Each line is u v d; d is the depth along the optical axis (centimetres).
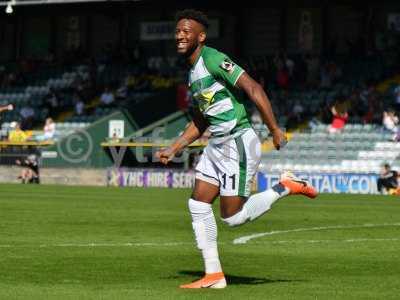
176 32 2427
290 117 10431
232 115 2414
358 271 2844
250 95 2348
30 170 10019
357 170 9238
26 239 3784
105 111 11312
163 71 11812
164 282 2558
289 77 11000
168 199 6881
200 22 2422
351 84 10644
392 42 10856
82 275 2697
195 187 2459
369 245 3650
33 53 13275
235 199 2433
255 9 11788
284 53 11106
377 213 5603
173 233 4112
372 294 2359
